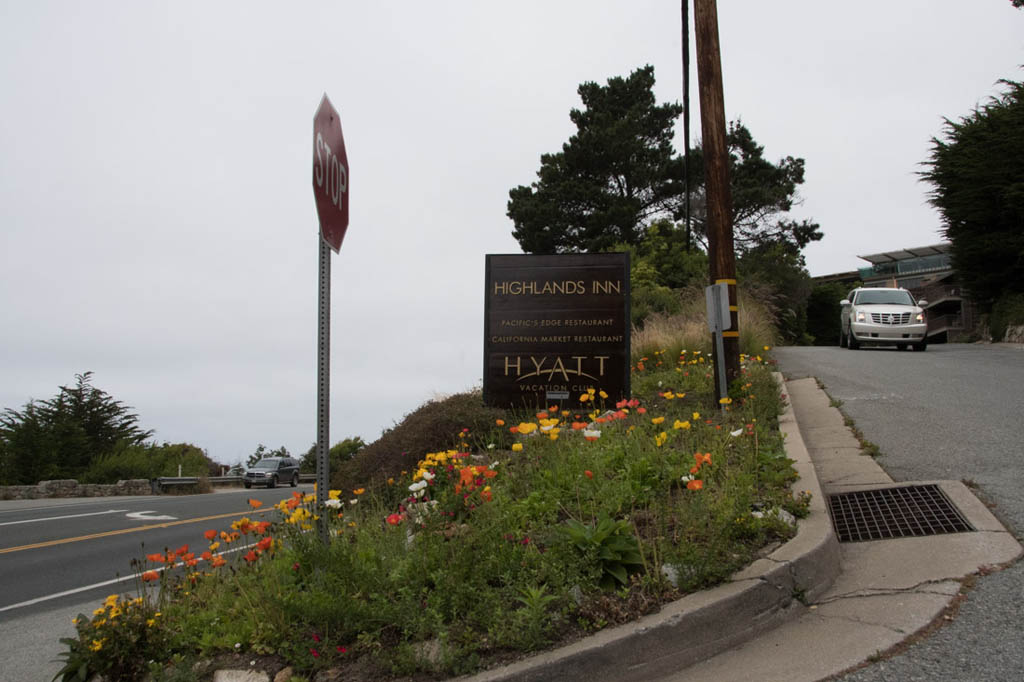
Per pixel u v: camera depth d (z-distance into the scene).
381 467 8.46
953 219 27.41
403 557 4.50
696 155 38.47
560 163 41.88
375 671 3.57
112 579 8.55
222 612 4.39
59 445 33.38
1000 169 24.77
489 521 4.57
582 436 7.06
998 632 3.52
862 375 13.32
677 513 4.86
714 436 6.51
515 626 3.57
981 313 29.23
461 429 8.67
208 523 13.80
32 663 5.39
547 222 39.28
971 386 11.23
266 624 4.03
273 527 5.00
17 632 6.34
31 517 15.81
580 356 10.70
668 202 40.94
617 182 41.00
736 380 8.96
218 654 4.00
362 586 4.16
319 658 3.68
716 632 3.69
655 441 6.27
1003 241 25.44
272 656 3.90
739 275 28.19
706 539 4.40
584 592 3.90
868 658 3.42
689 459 5.79
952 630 3.60
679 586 3.91
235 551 5.47
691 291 21.83
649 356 14.05
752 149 42.53
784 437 6.86
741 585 3.90
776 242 40.38
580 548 4.11
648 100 42.44
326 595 3.96
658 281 29.45
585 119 41.97
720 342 8.53
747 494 4.96
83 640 4.09
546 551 4.24
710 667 3.52
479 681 3.34
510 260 11.00
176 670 3.83
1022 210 24.53
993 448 7.03
